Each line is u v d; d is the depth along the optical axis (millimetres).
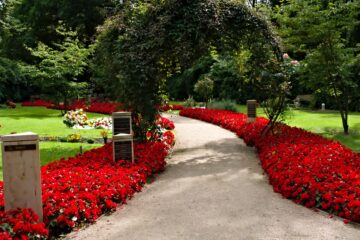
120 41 8297
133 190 5656
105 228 4301
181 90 32344
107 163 6445
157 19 8305
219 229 4203
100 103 25266
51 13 29984
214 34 8797
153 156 7137
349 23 10805
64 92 19984
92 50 19953
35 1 29328
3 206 4230
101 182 5129
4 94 30141
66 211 4129
